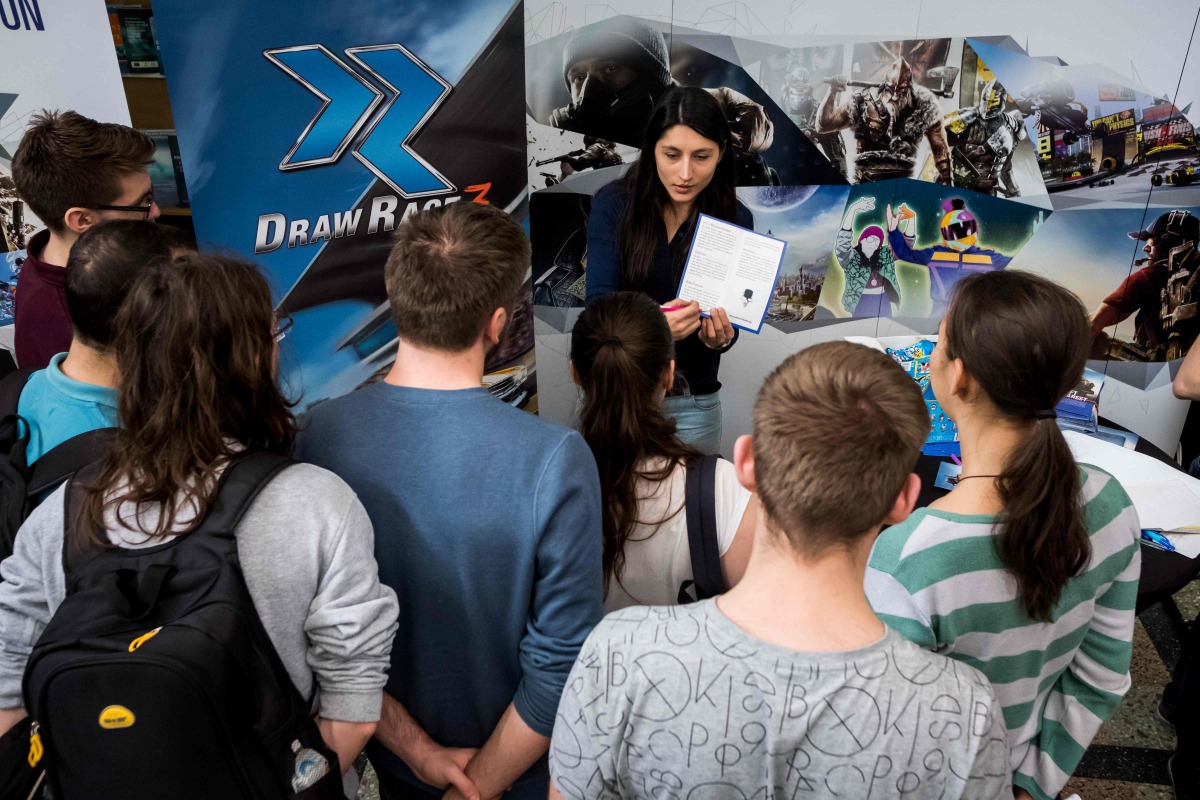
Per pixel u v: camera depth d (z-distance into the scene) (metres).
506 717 1.03
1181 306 2.93
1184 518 1.70
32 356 1.62
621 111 2.69
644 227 2.30
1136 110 2.71
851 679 0.65
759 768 0.66
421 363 0.99
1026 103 2.72
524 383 2.39
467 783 1.03
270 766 0.85
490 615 0.99
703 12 2.59
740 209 2.42
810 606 0.68
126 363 0.88
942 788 0.65
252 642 0.81
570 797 0.74
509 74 1.98
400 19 1.85
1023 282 0.96
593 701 0.70
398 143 1.94
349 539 0.89
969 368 0.96
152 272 0.89
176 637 0.77
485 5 1.90
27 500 1.04
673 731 0.67
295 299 1.95
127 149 1.60
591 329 1.17
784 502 0.67
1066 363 0.91
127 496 0.84
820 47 2.64
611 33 2.60
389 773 1.15
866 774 0.65
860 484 0.65
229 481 0.86
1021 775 1.12
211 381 0.87
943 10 2.61
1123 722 2.09
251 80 1.77
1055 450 0.91
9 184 2.10
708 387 2.39
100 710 0.77
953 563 0.96
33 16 1.89
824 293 2.96
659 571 1.19
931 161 2.79
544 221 2.82
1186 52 2.62
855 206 2.84
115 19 2.32
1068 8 2.60
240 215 1.85
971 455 1.01
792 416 0.69
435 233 0.96
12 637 0.90
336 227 1.94
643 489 1.15
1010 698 1.03
